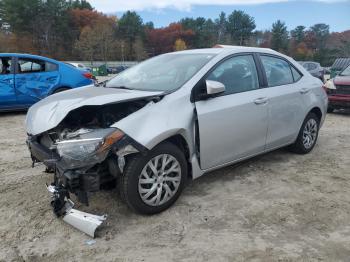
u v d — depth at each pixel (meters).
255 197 4.27
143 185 3.67
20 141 6.69
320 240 3.41
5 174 4.92
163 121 3.66
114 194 4.24
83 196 3.40
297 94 5.35
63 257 3.15
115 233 3.50
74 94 4.17
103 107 3.86
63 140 3.49
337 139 7.12
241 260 3.11
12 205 4.02
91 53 85.62
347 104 10.02
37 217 3.77
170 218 3.77
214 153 4.21
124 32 107.81
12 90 8.86
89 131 3.48
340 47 90.75
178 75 4.31
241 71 4.64
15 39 83.38
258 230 3.57
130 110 3.81
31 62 9.16
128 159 3.57
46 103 4.08
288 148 5.90
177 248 3.28
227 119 4.24
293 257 3.15
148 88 4.27
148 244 3.33
